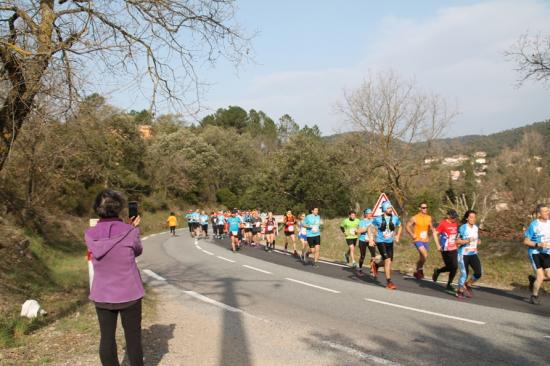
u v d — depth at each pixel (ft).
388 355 17.57
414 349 18.33
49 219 72.28
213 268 48.08
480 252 47.32
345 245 70.59
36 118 25.04
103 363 13.50
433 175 81.51
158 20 25.91
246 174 213.66
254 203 135.74
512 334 20.39
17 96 23.06
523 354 17.46
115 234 13.65
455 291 32.68
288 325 22.59
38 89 23.17
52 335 19.29
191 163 182.50
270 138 284.20
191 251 68.44
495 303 28.02
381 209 39.34
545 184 84.02
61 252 57.31
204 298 30.66
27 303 23.77
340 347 18.62
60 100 24.44
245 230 82.43
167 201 168.14
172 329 21.70
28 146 46.55
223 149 215.31
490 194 92.73
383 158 68.74
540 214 27.84
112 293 13.33
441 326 22.11
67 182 72.38
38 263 40.96
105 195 13.97
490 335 20.27
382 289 34.06
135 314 13.79
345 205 121.90
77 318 22.30
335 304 28.22
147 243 84.58
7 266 34.63
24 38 23.27
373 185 78.84
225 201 206.08
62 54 24.07
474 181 106.42
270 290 33.88
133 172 146.00
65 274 40.40
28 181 57.21
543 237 27.55
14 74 22.80
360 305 27.78
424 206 36.91
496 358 17.03
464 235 29.89
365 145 73.56
